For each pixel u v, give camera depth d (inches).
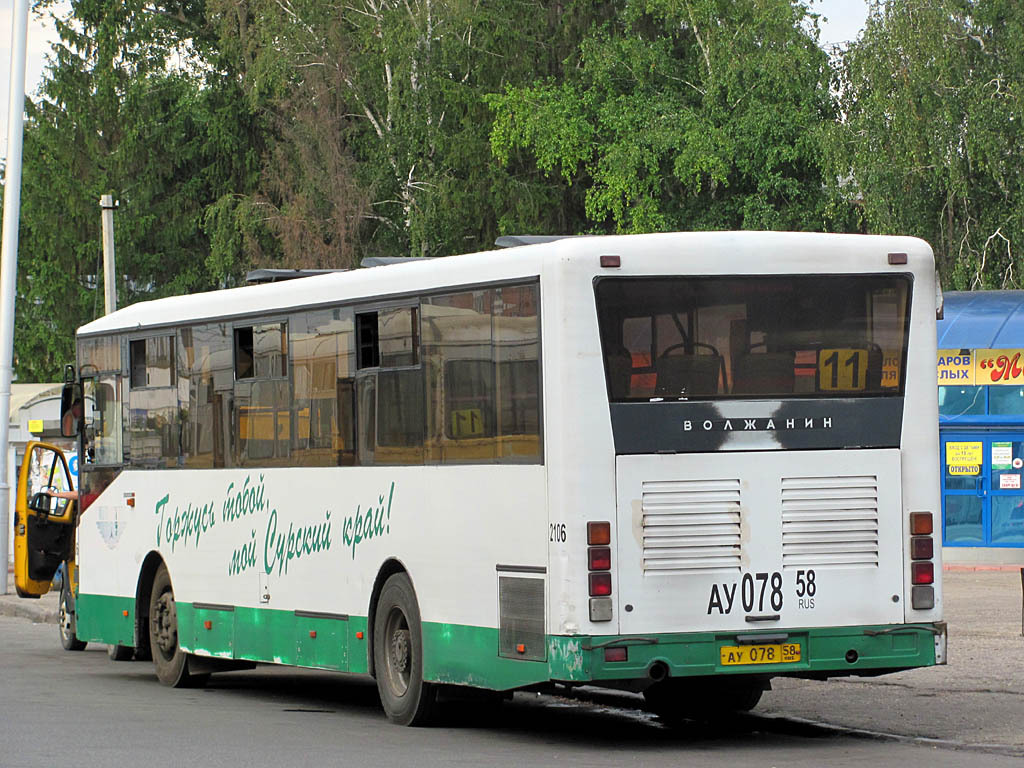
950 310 1775.3
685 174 2603.3
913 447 658.2
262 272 884.0
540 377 631.8
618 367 626.5
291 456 806.5
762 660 633.0
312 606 784.9
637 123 2716.5
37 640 1283.2
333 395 770.2
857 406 652.1
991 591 1366.9
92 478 1010.1
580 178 3038.9
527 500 637.3
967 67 2287.2
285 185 3063.5
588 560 617.3
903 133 2273.6
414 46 2896.2
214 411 876.0
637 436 626.5
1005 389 1737.2
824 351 650.2
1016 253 2240.4
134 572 959.0
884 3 2306.8
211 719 737.0
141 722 717.3
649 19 2928.2
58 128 3417.8
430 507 697.0
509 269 651.5
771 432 641.0
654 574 624.4
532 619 633.0
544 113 2773.1
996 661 889.5
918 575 653.9
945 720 705.6
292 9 3009.4
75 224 3410.4
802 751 625.3
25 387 2418.8
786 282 647.8
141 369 956.0
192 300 903.1
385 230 3043.8
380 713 782.5
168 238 3444.9
